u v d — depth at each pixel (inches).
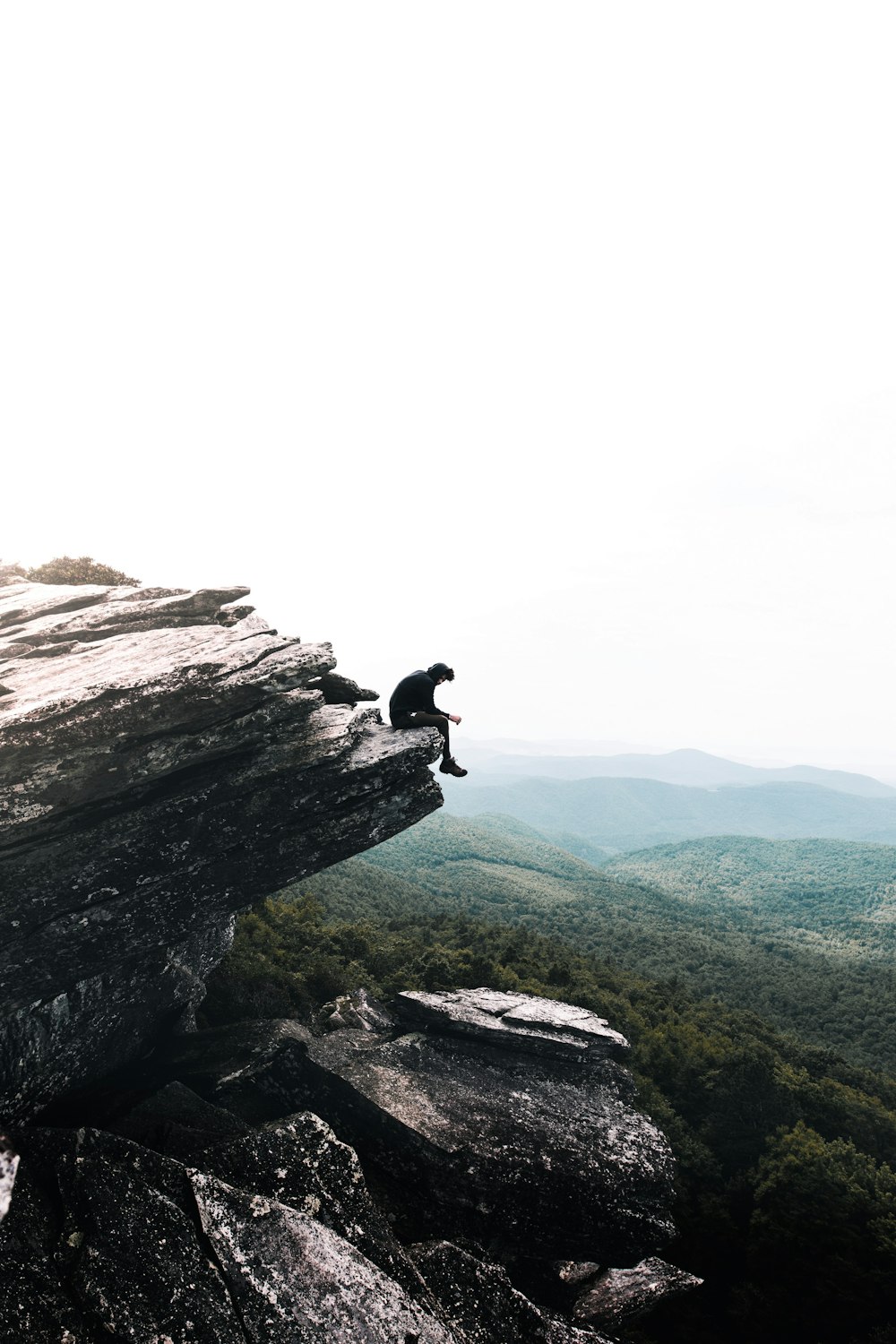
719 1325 1323.8
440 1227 768.9
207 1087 776.9
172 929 627.8
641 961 5910.4
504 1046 972.6
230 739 593.0
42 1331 447.8
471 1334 609.3
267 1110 797.9
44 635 685.3
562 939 6136.8
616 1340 697.0
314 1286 530.0
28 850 539.8
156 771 561.9
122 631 713.6
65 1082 681.6
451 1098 842.2
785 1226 1539.1
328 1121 805.9
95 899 567.5
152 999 769.6
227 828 610.5
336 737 650.2
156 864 587.2
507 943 3614.7
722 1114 2063.2
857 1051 4318.4
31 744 514.3
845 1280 1381.6
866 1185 1724.9
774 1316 1301.7
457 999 1046.4
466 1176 757.3
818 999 5172.2
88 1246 494.6
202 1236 532.1
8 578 941.8
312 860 663.8
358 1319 521.3
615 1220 795.4
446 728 741.3
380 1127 788.0
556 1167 787.4
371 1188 772.0
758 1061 2191.2
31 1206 511.8
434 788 719.7
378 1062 873.5
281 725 639.1
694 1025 2827.3
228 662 589.3
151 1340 460.8
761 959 6569.9
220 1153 626.2
